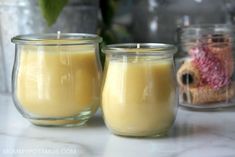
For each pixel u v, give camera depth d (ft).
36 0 2.23
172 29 2.62
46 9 2.07
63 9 2.23
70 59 1.80
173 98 1.73
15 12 2.29
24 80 1.82
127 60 1.69
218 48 2.08
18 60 1.86
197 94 2.08
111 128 1.74
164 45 1.81
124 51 1.69
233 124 1.89
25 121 1.93
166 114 1.71
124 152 1.58
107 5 2.55
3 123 1.90
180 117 2.00
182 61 2.14
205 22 2.58
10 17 2.31
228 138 1.72
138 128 1.69
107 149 1.61
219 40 2.08
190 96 2.10
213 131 1.80
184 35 2.13
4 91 2.48
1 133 1.78
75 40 1.82
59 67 1.79
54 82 1.79
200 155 1.55
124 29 2.78
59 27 2.25
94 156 1.54
